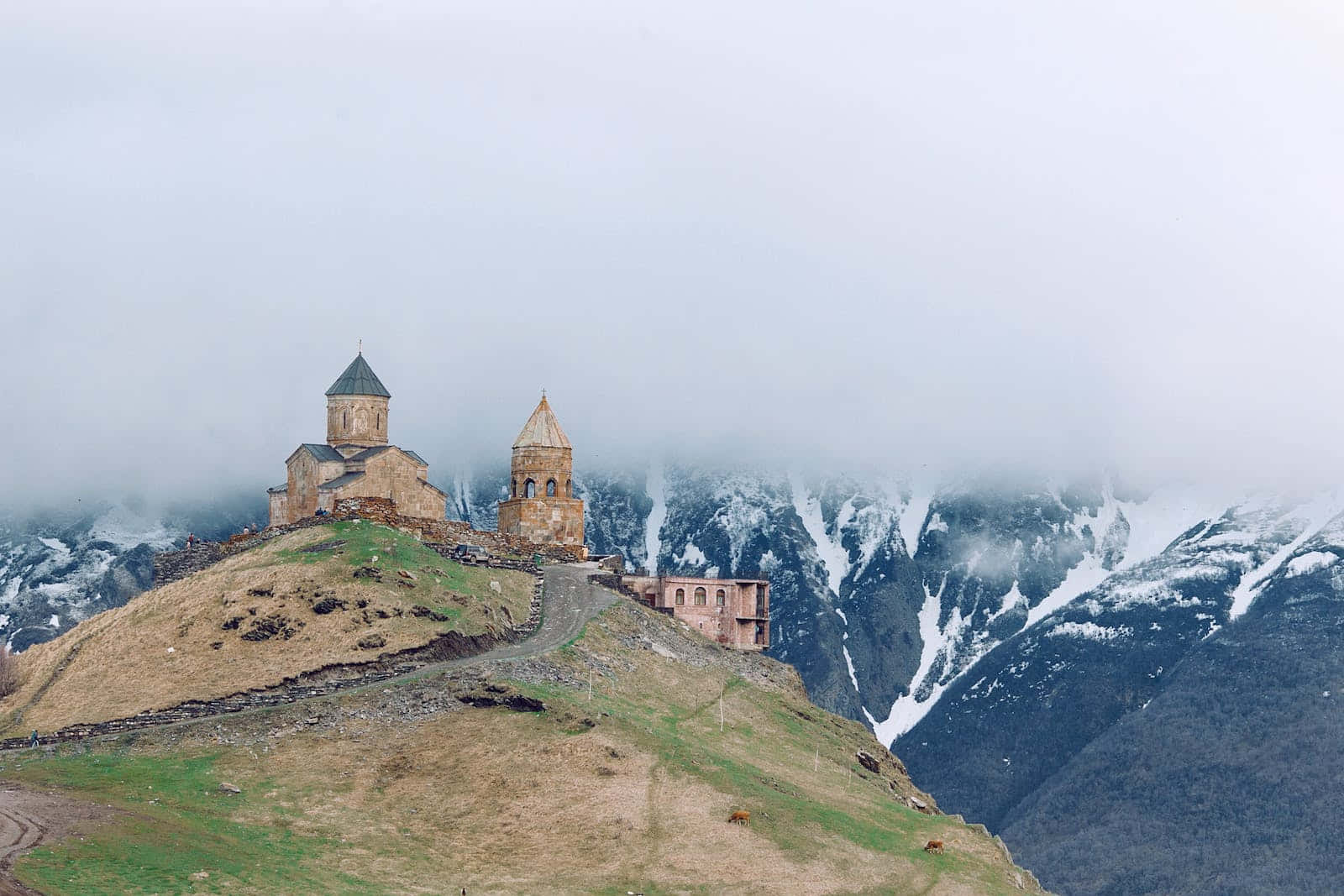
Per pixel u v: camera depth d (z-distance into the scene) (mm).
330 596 172000
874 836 147625
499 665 167250
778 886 132875
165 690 158875
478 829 139375
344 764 147625
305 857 130250
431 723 154750
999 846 155250
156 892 115500
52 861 117375
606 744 151625
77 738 150875
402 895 125625
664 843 137875
